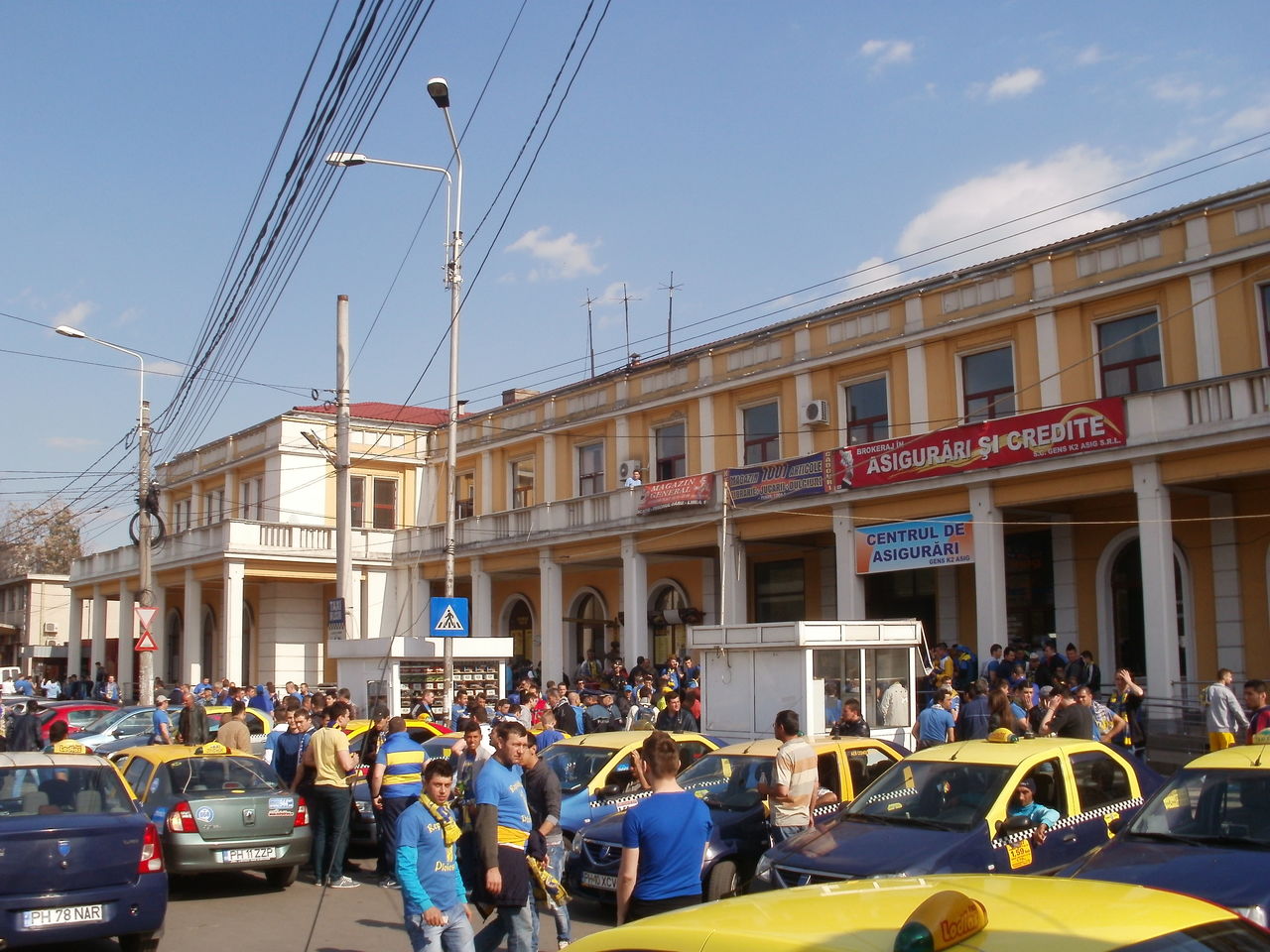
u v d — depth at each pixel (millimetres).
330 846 12922
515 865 7816
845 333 27109
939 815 9492
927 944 2830
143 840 9500
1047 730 14320
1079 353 22781
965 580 25953
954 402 24797
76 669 49438
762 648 16922
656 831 6734
